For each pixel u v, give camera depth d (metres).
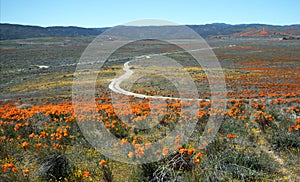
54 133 7.66
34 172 5.50
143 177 5.27
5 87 38.97
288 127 7.82
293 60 58.06
